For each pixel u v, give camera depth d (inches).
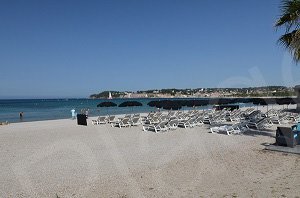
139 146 462.9
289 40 442.0
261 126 664.4
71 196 243.9
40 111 1704.0
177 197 234.4
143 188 259.1
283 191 243.3
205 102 928.3
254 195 235.1
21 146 479.8
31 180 288.8
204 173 302.4
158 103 908.0
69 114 1403.8
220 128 612.7
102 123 830.5
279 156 372.5
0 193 253.3
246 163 340.5
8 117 1279.5
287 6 433.7
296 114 867.4
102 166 338.3
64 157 387.9
